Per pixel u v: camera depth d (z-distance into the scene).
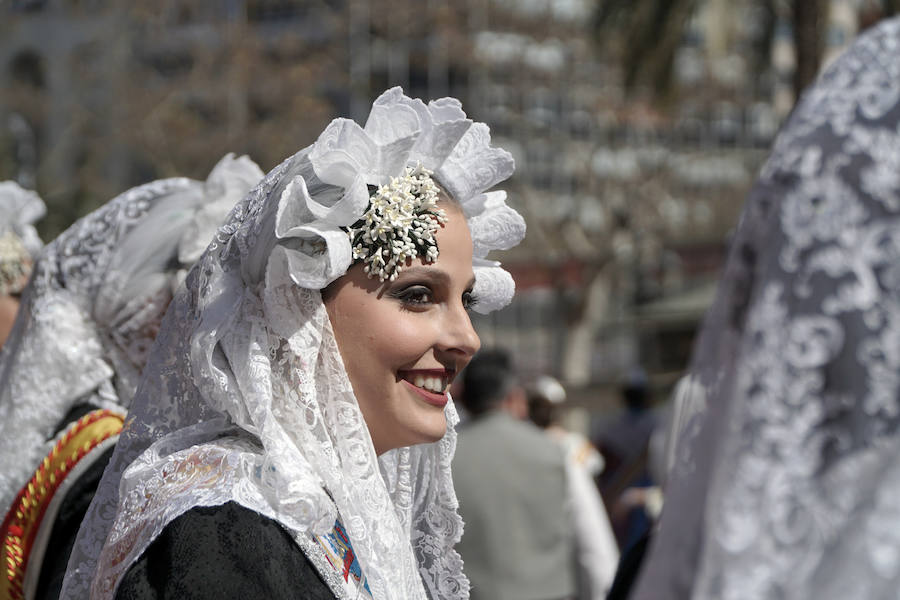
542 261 16.06
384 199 1.76
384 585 1.69
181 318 1.79
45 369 2.34
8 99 14.38
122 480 1.68
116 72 14.92
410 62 15.94
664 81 10.18
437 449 2.07
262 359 1.67
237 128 14.63
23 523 2.24
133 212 2.38
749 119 19.27
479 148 1.90
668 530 1.18
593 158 17.30
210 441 1.72
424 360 1.78
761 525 1.05
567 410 10.00
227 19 15.09
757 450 1.07
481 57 15.59
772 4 11.16
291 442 1.63
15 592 2.22
